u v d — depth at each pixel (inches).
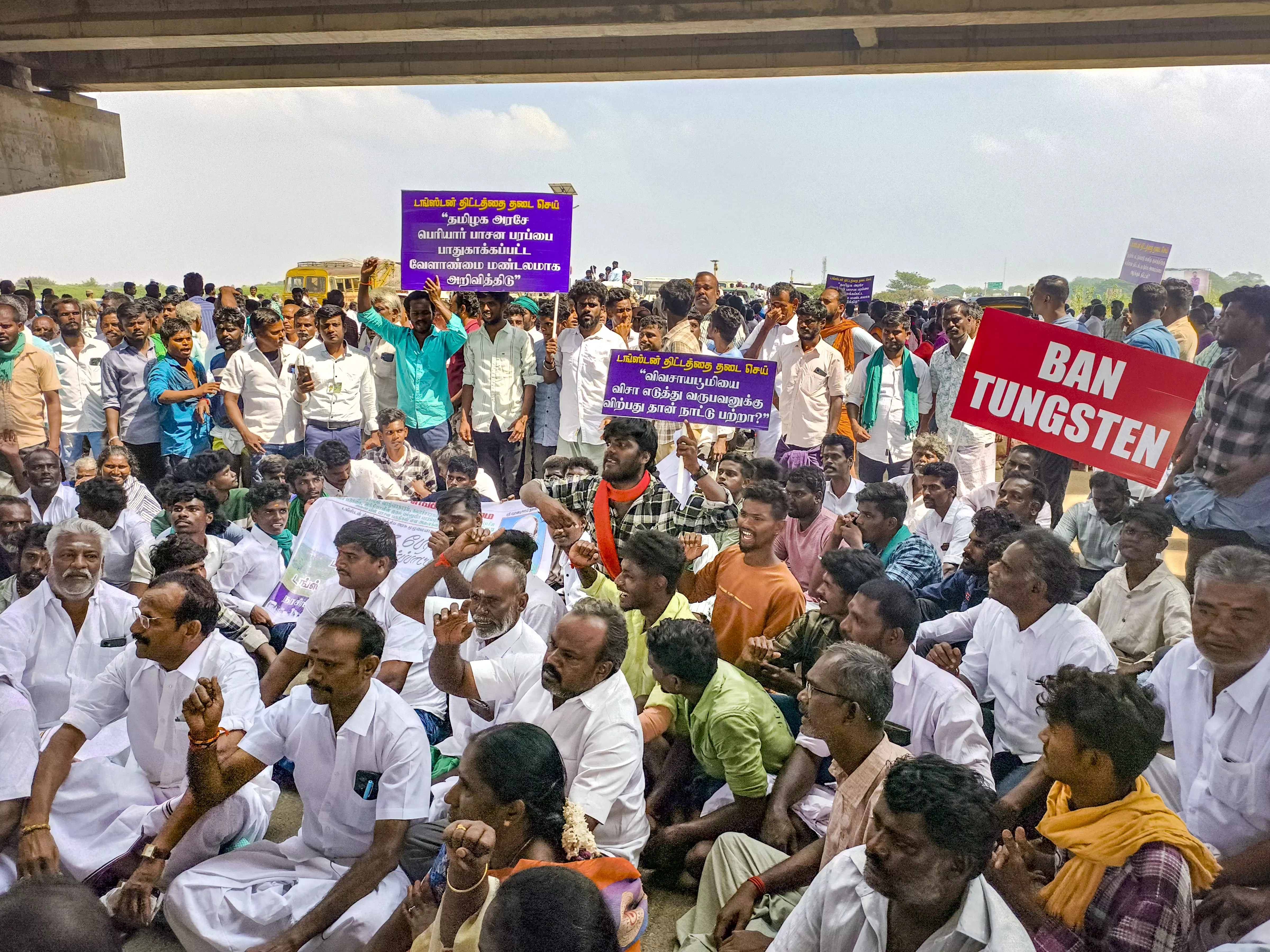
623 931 101.9
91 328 465.1
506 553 185.0
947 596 204.4
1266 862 121.6
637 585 168.6
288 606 229.1
